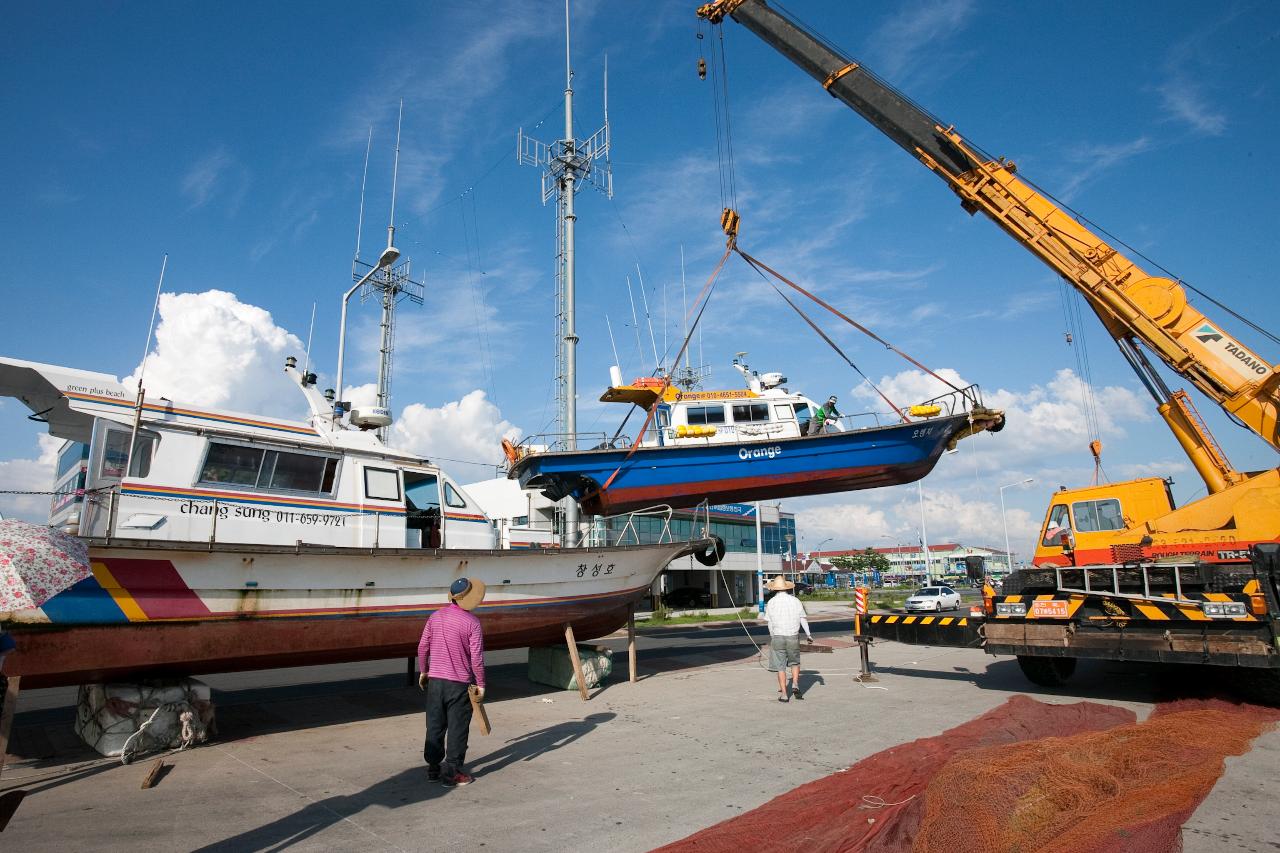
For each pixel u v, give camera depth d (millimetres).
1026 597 8992
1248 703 7789
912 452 13781
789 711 8047
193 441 7426
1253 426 9055
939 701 8578
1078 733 5922
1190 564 8094
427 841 4066
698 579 44094
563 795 4926
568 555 9531
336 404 9562
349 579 7562
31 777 5434
